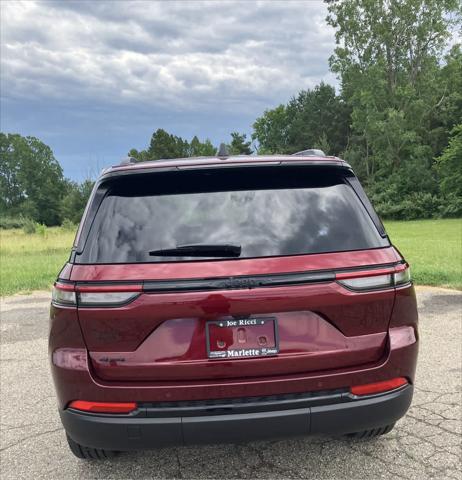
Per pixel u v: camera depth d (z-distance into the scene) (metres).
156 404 2.29
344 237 2.46
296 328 2.35
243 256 2.35
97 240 2.42
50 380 4.76
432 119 58.62
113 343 2.31
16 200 116.88
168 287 2.27
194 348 2.31
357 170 60.84
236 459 3.09
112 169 2.67
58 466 3.10
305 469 2.95
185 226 2.43
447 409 3.74
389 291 2.43
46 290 10.66
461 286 8.88
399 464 2.97
